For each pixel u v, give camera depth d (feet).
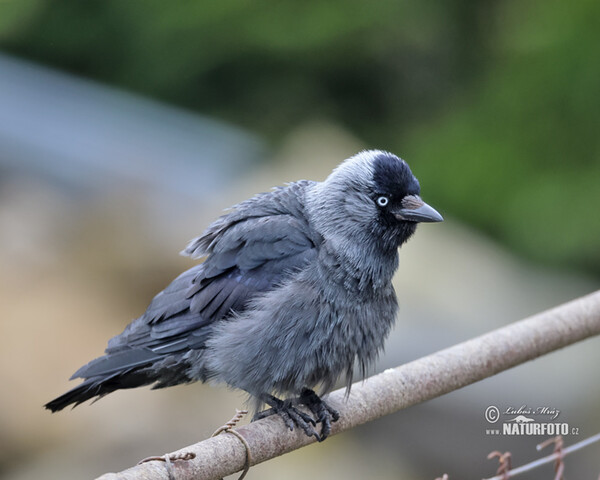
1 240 47.57
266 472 38.96
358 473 40.47
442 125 64.95
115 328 43.68
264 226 25.20
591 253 57.57
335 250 24.77
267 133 65.57
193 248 26.32
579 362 45.57
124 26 64.90
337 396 22.08
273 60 65.57
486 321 48.01
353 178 25.58
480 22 66.74
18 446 39.04
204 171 57.21
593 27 60.80
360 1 64.49
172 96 66.74
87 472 38.19
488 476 41.73
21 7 64.18
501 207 60.39
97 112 62.28
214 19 63.26
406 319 46.42
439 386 22.33
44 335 41.93
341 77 66.80
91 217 49.75
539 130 61.46
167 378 25.81
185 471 17.92
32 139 58.70
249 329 24.06
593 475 42.60
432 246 52.31
